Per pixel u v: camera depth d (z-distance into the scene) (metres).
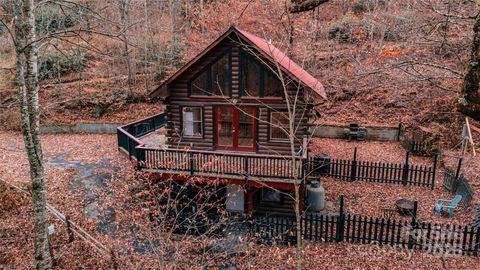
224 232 14.60
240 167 15.16
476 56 2.82
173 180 15.73
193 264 12.54
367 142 27.19
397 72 16.38
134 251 12.97
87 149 25.81
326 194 18.08
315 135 28.84
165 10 38.16
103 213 14.95
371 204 16.84
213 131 16.94
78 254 13.41
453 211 15.53
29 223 15.09
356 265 12.28
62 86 34.06
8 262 13.13
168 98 17.02
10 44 32.22
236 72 16.03
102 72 35.75
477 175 18.48
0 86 32.72
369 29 28.55
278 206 16.55
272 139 16.45
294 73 14.90
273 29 23.36
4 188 16.69
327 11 34.88
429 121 25.28
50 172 20.50
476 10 8.95
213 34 29.80
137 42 32.47
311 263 12.59
